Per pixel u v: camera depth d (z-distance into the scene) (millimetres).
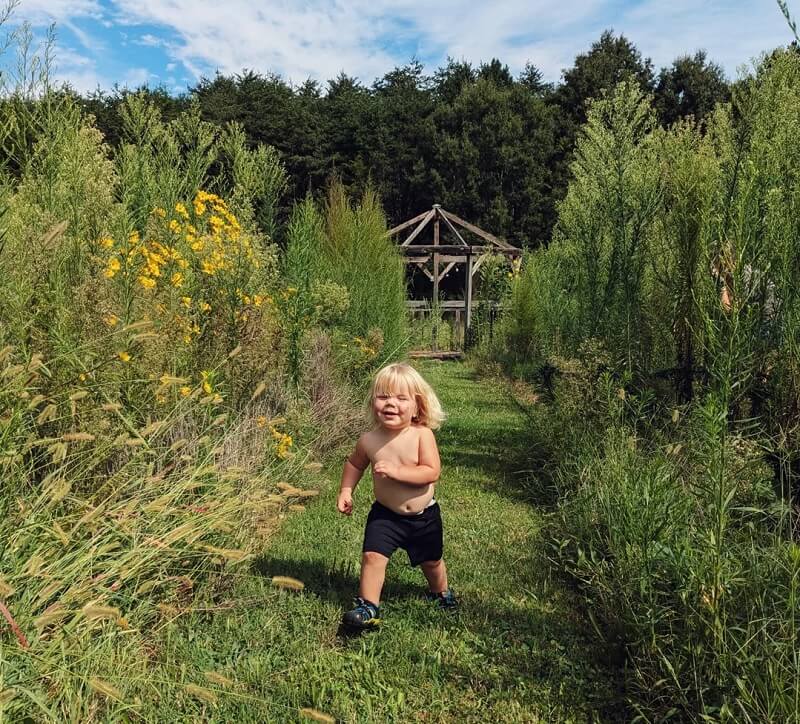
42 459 3613
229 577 3697
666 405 5355
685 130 6191
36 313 3799
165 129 6570
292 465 5234
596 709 2912
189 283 5348
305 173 37594
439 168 38312
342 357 8617
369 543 3504
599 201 7270
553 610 3807
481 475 6523
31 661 2336
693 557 2955
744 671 2508
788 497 3275
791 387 3631
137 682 2727
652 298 6551
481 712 2896
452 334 19672
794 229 3875
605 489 4273
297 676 3027
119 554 3086
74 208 4613
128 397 4117
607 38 39656
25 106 4207
